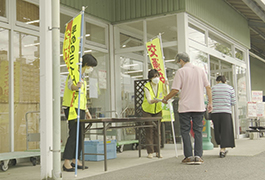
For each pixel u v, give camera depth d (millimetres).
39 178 4078
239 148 7145
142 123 7637
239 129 11422
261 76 18812
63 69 6906
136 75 8156
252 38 14773
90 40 7734
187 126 4898
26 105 6172
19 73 6074
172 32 7891
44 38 3773
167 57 7910
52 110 3830
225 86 5680
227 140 5449
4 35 5906
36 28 6406
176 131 7562
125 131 8078
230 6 10875
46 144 3711
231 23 10867
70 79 4430
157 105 5793
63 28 6996
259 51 17266
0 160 4695
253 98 12492
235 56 11500
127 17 8273
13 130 5902
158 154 5723
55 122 3729
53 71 3783
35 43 6398
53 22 3795
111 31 8422
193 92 4871
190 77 4895
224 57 10438
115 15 8406
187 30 7898
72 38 4051
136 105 7820
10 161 5422
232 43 11195
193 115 4898
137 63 8172
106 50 8211
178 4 7805
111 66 8289
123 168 4676
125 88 8250
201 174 3902
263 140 9719
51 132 3742
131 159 5758
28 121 6191
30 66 6281
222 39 10469
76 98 4359
